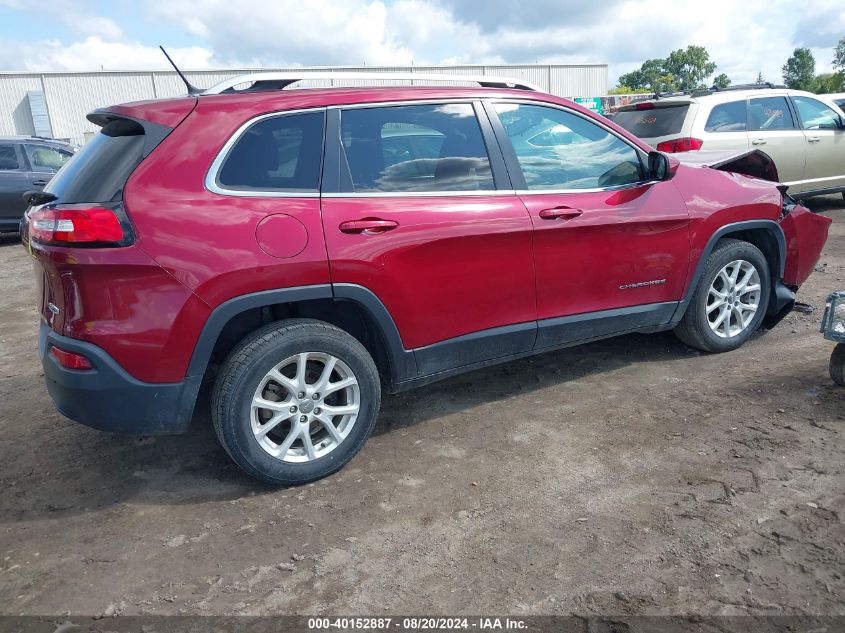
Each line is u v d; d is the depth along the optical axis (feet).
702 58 401.08
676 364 14.69
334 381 10.89
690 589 7.80
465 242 11.23
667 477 10.19
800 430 11.27
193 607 7.98
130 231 9.07
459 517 9.53
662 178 13.37
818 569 7.98
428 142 11.39
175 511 10.09
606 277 12.98
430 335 11.36
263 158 10.07
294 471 10.39
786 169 28.96
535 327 12.37
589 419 12.32
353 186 10.59
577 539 8.85
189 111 9.84
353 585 8.24
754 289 15.12
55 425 13.35
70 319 9.30
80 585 8.47
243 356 9.81
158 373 9.39
